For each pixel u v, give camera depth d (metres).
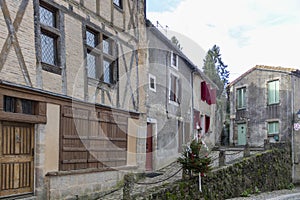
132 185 8.06
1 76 6.59
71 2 8.75
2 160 6.76
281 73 19.33
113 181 10.10
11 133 7.00
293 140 17.27
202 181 9.81
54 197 7.86
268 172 14.17
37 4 7.60
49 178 7.75
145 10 12.50
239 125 21.72
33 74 7.39
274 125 19.47
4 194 6.77
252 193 12.53
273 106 19.56
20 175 7.17
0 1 6.65
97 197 9.17
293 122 18.14
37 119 7.45
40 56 7.61
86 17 9.30
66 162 8.29
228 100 23.36
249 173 12.71
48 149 7.78
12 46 6.88
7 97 6.85
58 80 8.13
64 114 8.29
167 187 8.62
